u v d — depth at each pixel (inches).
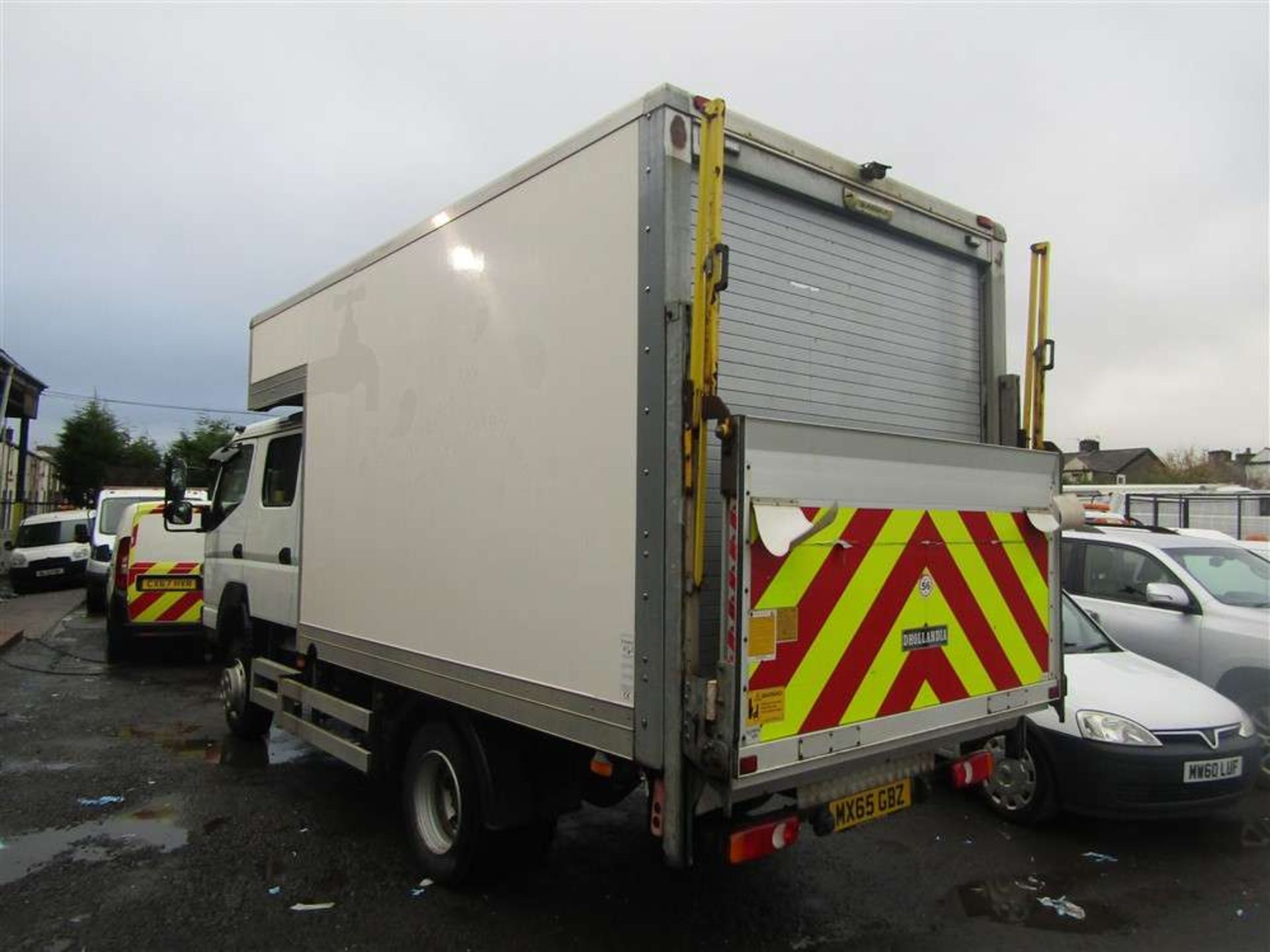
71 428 1513.3
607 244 121.0
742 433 106.6
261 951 137.6
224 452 275.3
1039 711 159.2
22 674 378.3
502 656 137.6
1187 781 184.4
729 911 154.7
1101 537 285.9
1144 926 152.8
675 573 109.0
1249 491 581.0
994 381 173.2
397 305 170.4
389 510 169.9
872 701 124.2
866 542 123.7
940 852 185.0
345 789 220.1
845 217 148.7
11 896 156.4
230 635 269.3
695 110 116.9
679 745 108.0
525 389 135.2
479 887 159.5
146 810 203.5
